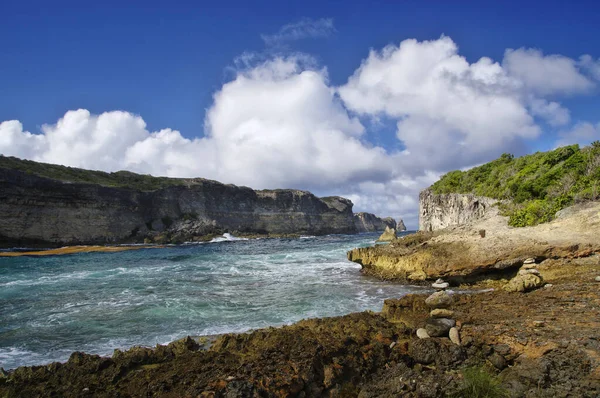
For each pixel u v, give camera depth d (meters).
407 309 11.01
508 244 18.25
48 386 7.35
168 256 39.81
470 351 7.87
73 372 7.84
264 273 24.11
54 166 70.75
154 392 6.68
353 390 7.12
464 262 18.33
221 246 60.25
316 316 12.98
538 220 23.84
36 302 16.08
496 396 6.31
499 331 8.20
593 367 6.42
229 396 6.22
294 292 17.31
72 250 51.44
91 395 6.93
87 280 22.36
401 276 20.45
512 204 30.61
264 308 14.25
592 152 27.62
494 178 43.09
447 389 6.59
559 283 13.45
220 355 8.12
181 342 9.28
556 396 5.96
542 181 29.42
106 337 11.25
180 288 18.94
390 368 7.68
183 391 6.59
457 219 46.84
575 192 24.67
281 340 8.49
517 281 13.33
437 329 8.70
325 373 7.20
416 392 6.73
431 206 59.53
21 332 11.83
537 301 10.67
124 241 67.69
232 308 14.34
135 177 87.94
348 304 14.71
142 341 10.84
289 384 6.69
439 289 17.56
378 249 23.27
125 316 13.46
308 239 85.19
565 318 8.72
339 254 36.06
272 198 115.06
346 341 8.13
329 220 131.75
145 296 16.97
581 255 16.50
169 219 81.44
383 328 9.16
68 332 11.80
